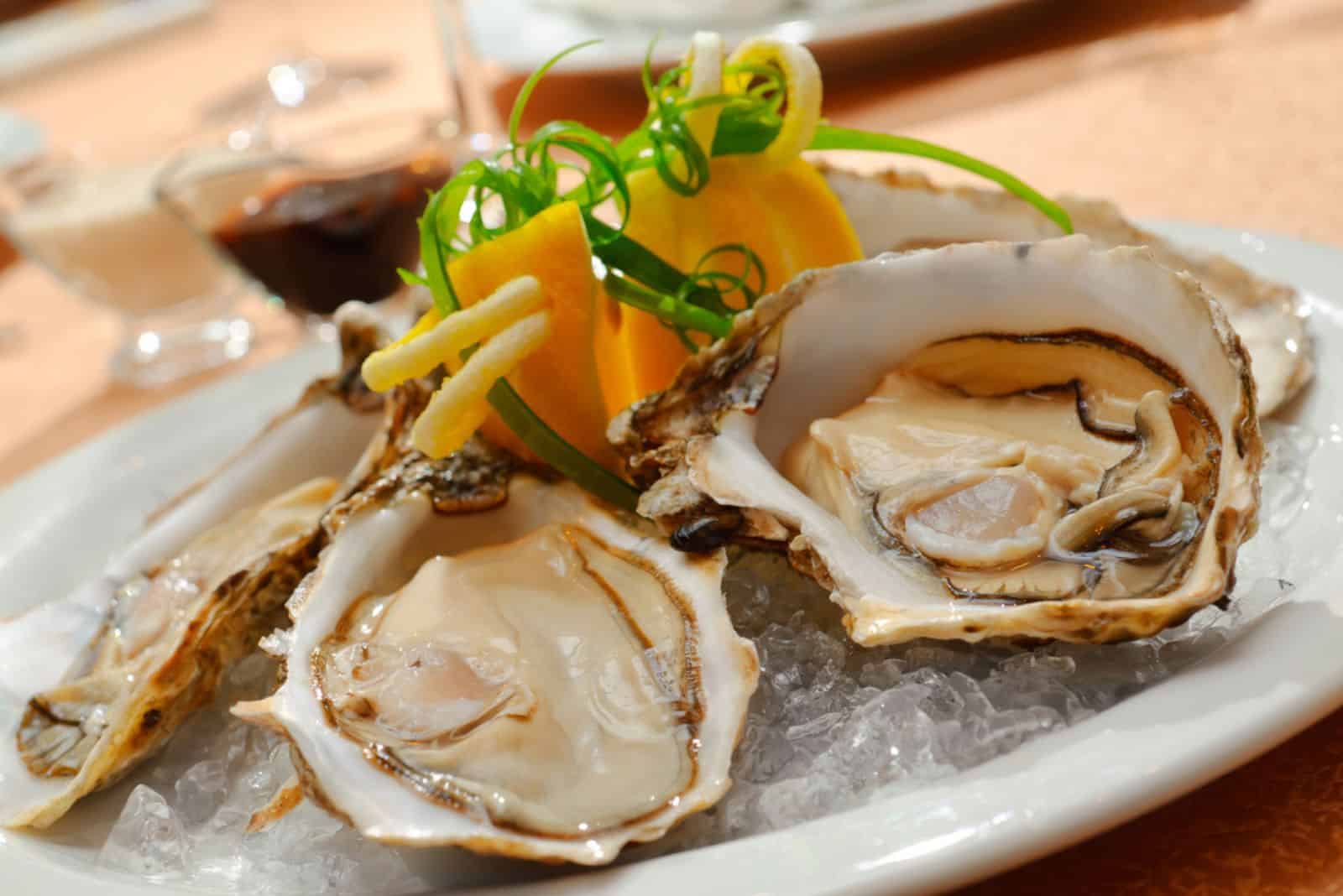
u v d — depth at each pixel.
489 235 0.37
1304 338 0.38
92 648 0.39
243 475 0.42
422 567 0.35
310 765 0.31
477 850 0.30
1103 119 0.60
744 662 0.32
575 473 0.36
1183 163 0.53
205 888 0.32
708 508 0.34
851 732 0.31
